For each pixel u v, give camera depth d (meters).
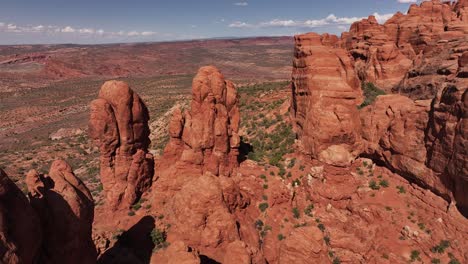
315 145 32.75
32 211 14.27
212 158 33.53
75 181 19.42
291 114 50.38
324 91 35.34
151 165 35.28
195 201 26.22
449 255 23.52
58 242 16.20
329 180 30.56
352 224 27.83
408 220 26.64
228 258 22.12
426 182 27.25
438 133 26.08
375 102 35.22
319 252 22.47
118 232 29.75
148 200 33.50
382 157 31.88
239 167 36.03
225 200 29.12
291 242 22.97
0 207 12.24
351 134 32.28
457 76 26.72
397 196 28.77
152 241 28.02
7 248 11.95
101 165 32.12
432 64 49.41
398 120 30.58
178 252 20.42
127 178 32.66
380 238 26.39
